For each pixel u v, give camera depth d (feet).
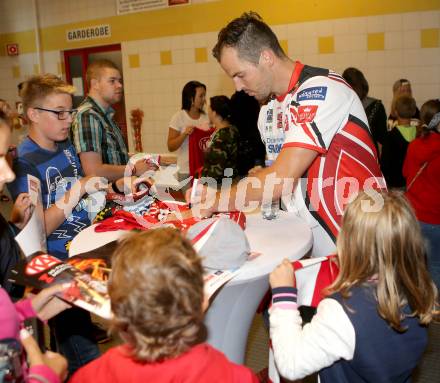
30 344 3.25
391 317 3.72
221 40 5.66
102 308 3.48
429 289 3.94
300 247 4.98
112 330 3.18
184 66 19.11
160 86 19.88
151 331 2.85
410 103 11.74
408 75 15.26
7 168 3.53
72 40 21.67
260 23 5.58
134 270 2.90
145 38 19.74
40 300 3.62
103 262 4.18
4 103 4.45
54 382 3.08
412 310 3.87
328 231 5.79
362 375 3.94
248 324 5.15
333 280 4.35
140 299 2.82
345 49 15.94
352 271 3.89
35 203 5.16
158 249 2.96
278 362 3.91
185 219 5.51
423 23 14.75
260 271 4.43
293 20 16.52
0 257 4.29
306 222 5.96
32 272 3.92
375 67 15.65
